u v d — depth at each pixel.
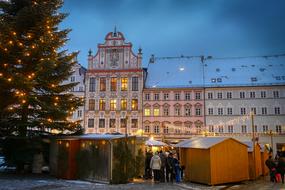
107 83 62.44
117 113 61.47
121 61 62.62
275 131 58.25
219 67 64.56
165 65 66.44
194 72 64.12
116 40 63.06
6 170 26.05
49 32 24.44
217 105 60.28
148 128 60.84
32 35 24.36
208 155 21.06
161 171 22.12
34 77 23.50
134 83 61.81
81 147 22.23
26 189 16.84
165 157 22.45
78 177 21.98
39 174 23.91
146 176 23.77
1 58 23.23
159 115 60.91
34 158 24.55
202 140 23.09
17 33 24.30
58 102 25.17
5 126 23.14
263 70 62.62
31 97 22.70
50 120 24.20
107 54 63.12
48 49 24.41
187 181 22.75
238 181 22.38
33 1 25.00
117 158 20.69
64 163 22.09
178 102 61.03
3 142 24.31
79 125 26.22
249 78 61.41
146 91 61.78
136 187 18.88
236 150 22.53
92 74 63.03
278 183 23.20
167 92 61.53
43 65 22.80
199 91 61.00
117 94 61.94
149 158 23.98
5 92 22.64
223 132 59.47
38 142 23.86
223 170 21.48
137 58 62.12
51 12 25.50
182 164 23.80
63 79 26.20
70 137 23.58
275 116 58.62
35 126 23.64
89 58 63.50
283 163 23.61
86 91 62.72
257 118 59.06
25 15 23.52
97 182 20.59
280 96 59.03
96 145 21.25
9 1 25.12
